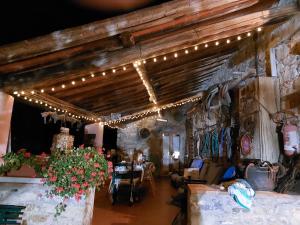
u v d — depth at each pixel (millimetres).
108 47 2805
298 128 2936
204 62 5047
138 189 5492
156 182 8398
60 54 2736
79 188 2627
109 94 5230
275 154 3314
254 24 2994
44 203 2625
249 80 4070
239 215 2342
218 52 4684
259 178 2748
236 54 4980
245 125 4027
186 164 9555
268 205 2352
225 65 5680
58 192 2613
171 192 6492
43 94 4172
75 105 5445
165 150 10516
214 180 4852
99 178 2783
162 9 2523
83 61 2855
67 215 2617
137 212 4316
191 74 5676
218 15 2789
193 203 2398
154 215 4137
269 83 3521
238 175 3264
